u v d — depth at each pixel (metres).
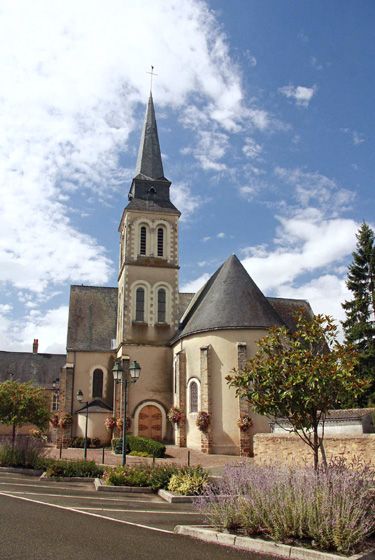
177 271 37.28
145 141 41.22
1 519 10.59
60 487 16.42
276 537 8.70
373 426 20.62
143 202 38.53
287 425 21.73
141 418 33.69
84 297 42.00
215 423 27.98
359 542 8.39
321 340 12.05
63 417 35.75
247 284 30.92
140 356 34.91
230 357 28.55
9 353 54.94
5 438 22.62
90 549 8.24
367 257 37.41
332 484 9.09
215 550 8.47
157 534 9.65
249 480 9.99
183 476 15.67
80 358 38.09
